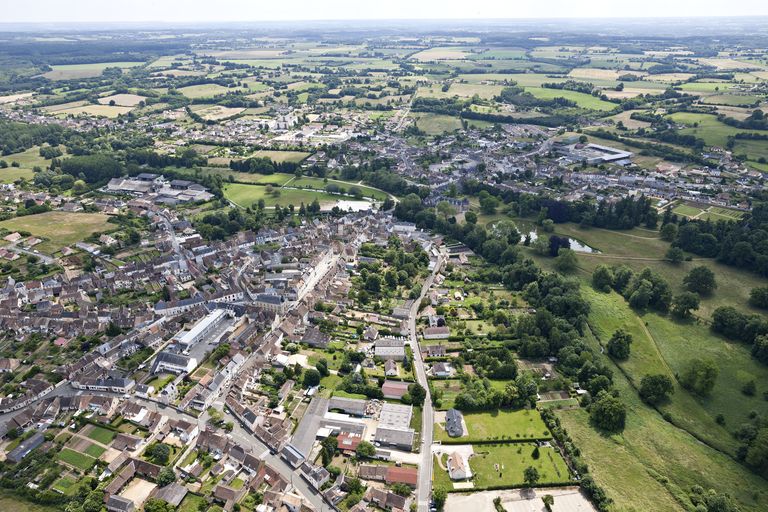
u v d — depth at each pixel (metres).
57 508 196.50
